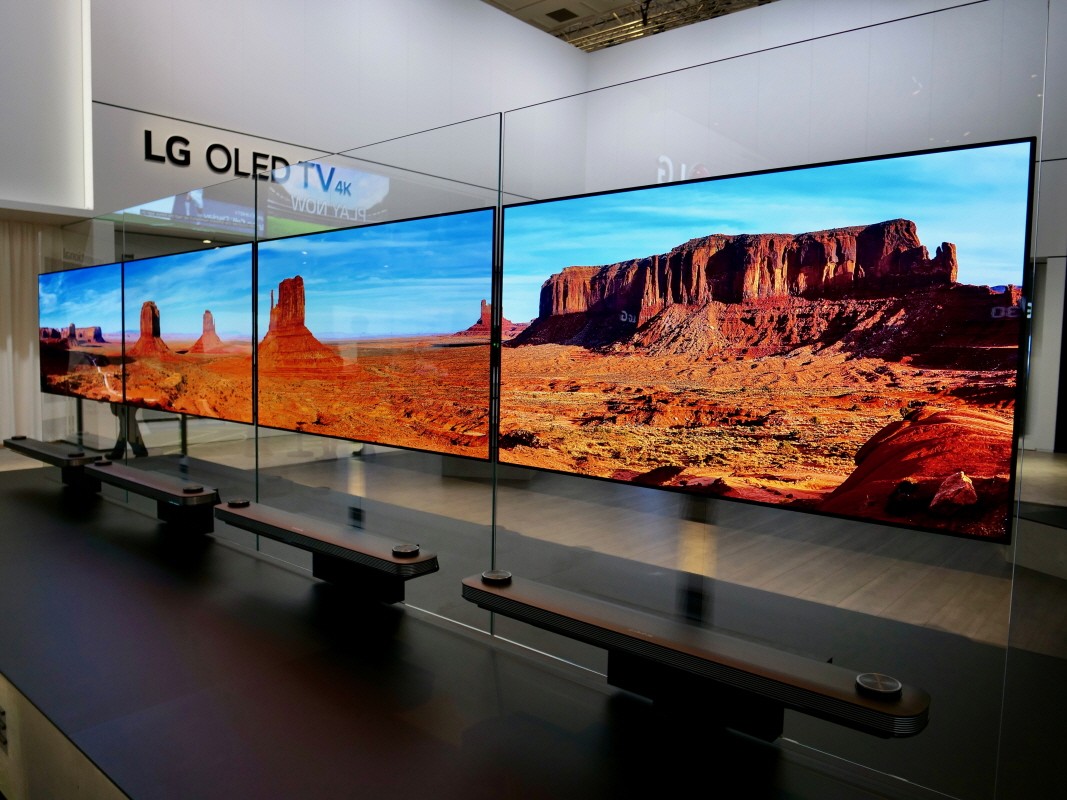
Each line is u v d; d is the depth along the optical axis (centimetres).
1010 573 195
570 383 281
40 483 652
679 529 259
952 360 196
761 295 230
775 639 238
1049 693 195
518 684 274
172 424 534
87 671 280
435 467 352
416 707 255
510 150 310
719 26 942
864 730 186
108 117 713
